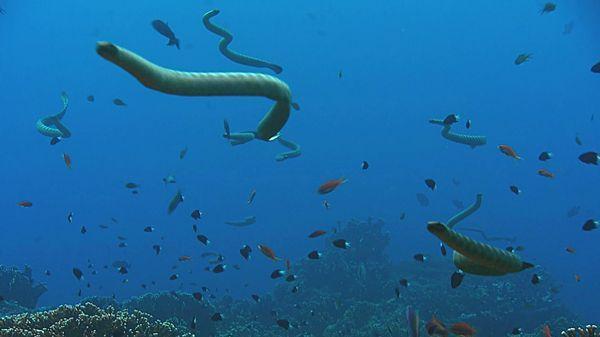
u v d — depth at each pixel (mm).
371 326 16328
